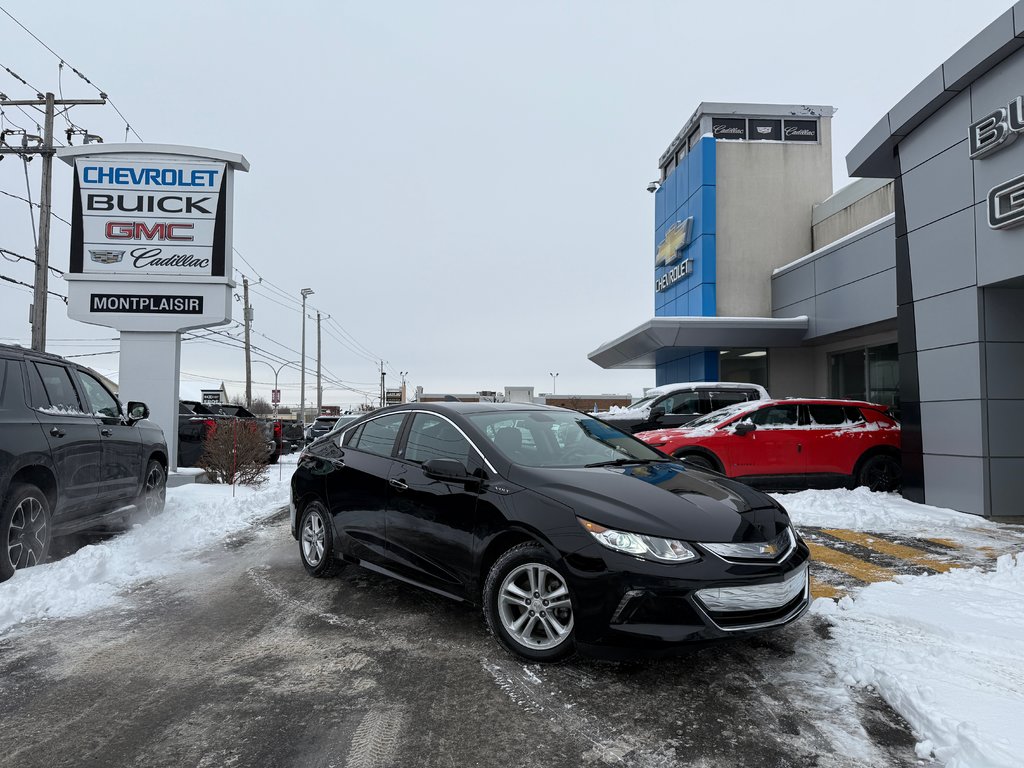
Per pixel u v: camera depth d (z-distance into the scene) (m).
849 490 9.92
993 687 3.25
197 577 5.64
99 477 6.44
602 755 2.76
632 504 3.58
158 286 13.00
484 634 4.16
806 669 3.59
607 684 3.42
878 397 15.46
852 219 17.08
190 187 13.14
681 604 3.24
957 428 8.73
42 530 5.49
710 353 18.58
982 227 8.31
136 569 5.84
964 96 8.61
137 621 4.47
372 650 3.92
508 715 3.10
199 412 16.52
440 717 3.09
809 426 9.90
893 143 10.02
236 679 3.52
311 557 5.64
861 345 16.03
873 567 6.02
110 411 7.11
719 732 2.94
